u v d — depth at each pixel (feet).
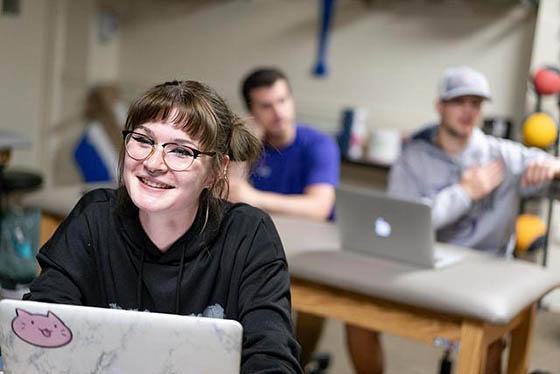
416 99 16.79
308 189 12.01
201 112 5.44
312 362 12.41
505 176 11.05
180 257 5.77
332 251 9.61
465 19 16.20
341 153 16.58
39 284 5.76
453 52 16.35
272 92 11.86
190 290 5.81
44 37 19.70
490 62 16.03
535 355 13.12
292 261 9.21
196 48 18.95
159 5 19.27
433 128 11.78
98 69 19.62
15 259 11.42
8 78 19.07
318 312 9.34
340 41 17.43
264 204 11.48
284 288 5.67
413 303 8.54
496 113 16.01
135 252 5.84
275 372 4.94
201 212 5.75
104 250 5.91
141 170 5.41
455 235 11.18
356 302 9.08
